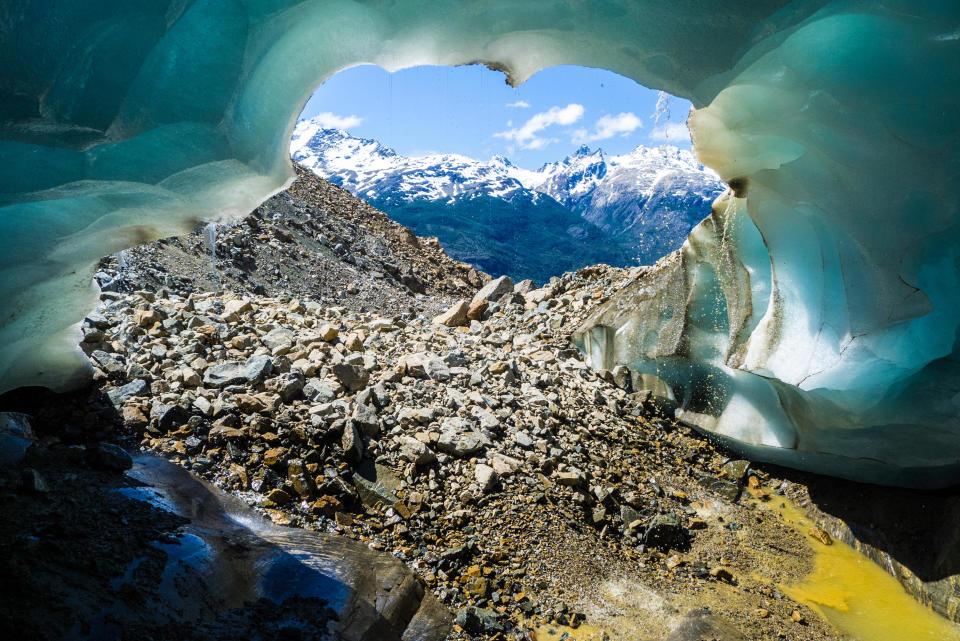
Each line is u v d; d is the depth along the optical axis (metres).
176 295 11.21
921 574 7.05
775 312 7.86
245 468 6.39
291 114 5.69
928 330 6.63
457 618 5.49
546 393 9.82
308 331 9.70
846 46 5.36
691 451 9.76
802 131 6.02
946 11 4.91
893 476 7.96
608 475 8.35
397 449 7.29
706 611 6.23
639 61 5.75
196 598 4.42
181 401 6.88
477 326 13.57
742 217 8.65
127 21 4.67
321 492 6.49
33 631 3.66
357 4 5.21
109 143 4.97
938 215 5.89
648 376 10.91
